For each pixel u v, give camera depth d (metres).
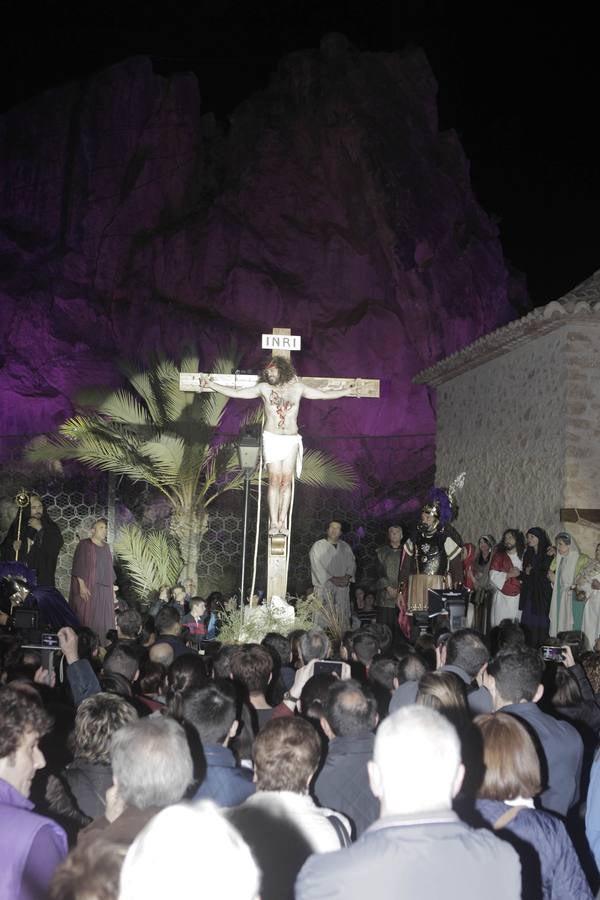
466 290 24.45
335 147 25.36
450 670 5.38
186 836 1.78
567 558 11.62
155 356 24.23
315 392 12.59
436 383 17.41
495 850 2.41
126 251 25.39
